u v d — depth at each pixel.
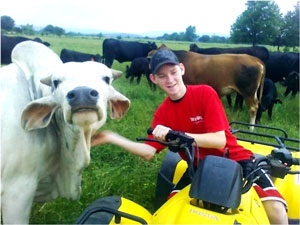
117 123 5.67
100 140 2.47
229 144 2.56
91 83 2.05
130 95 8.81
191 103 2.52
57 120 2.35
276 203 2.38
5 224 2.29
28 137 2.23
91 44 30.98
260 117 7.39
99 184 3.60
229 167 1.88
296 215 2.76
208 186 1.82
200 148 2.53
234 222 1.76
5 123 2.15
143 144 2.59
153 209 3.30
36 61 2.54
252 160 2.59
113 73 2.52
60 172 2.55
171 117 2.61
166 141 2.22
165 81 2.47
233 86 7.39
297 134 6.12
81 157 2.23
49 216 3.09
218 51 12.59
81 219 1.72
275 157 2.16
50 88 2.40
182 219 1.78
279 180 2.93
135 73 12.24
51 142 2.39
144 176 3.92
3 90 2.26
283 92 12.16
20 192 2.26
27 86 2.43
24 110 2.13
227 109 8.59
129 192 3.62
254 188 2.41
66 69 2.13
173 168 3.08
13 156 2.17
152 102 7.91
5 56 14.19
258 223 1.96
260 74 7.22
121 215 1.75
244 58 7.27
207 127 2.44
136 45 17.61
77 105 1.86
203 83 7.61
